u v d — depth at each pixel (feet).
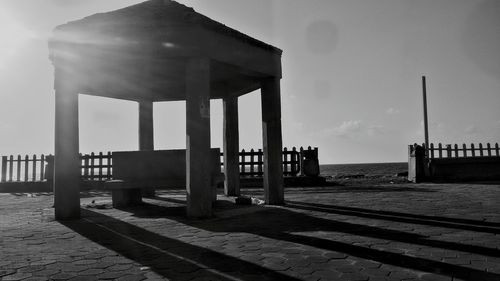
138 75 32.78
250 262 13.43
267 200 31.32
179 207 30.96
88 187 58.59
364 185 54.08
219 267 12.91
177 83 36.11
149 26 25.03
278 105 31.30
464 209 26.22
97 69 30.22
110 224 22.50
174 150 31.58
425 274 11.77
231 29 26.81
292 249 15.29
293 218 23.45
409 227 19.74
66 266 13.33
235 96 40.19
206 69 24.93
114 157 32.65
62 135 25.81
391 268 12.46
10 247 16.46
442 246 15.43
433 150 63.41
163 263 13.55
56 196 25.39
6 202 38.63
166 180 30.96
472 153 65.46
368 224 20.79
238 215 25.25
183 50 24.67
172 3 25.67
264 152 31.60
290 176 58.95
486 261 13.14
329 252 14.69
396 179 65.36
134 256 14.62
